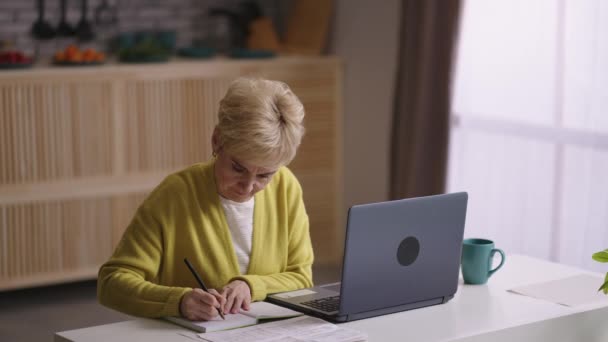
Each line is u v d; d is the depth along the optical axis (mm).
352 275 2141
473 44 4488
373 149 5254
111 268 2281
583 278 2627
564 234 4121
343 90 5445
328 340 1997
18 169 4621
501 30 4344
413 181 4633
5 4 5113
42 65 4777
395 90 4785
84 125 4738
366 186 5352
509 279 2613
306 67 5254
